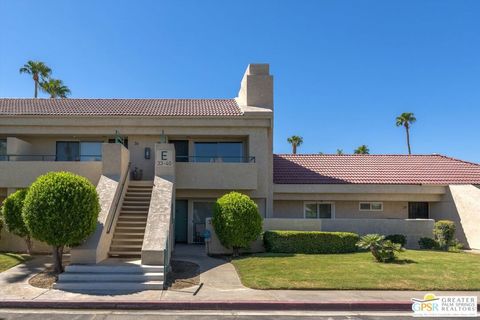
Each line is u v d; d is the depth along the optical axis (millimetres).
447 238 18156
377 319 8477
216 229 15398
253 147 20141
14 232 14758
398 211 22547
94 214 11906
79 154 21250
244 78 22797
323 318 8531
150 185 17719
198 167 19141
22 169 18172
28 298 9688
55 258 11953
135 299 9609
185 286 10914
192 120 20203
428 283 10984
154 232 12672
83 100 25016
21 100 24625
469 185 20391
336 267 12688
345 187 21750
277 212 22266
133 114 20484
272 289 10570
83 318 8461
